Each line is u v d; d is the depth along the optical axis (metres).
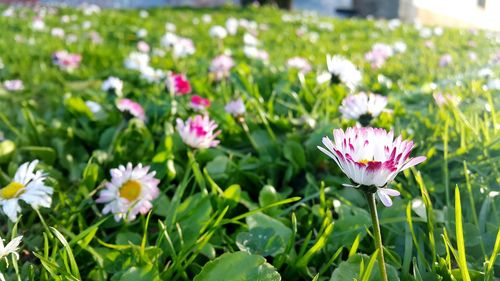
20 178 0.16
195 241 0.16
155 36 0.86
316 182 0.23
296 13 1.68
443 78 0.46
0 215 0.20
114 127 0.27
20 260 0.17
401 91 0.38
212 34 0.65
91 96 0.35
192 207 0.18
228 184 0.22
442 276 0.15
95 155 0.23
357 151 0.11
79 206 0.20
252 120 0.27
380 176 0.11
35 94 0.43
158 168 0.21
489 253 0.16
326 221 0.16
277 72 0.43
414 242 0.16
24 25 0.94
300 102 0.32
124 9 1.52
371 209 0.11
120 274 0.15
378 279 0.14
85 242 0.16
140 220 0.19
